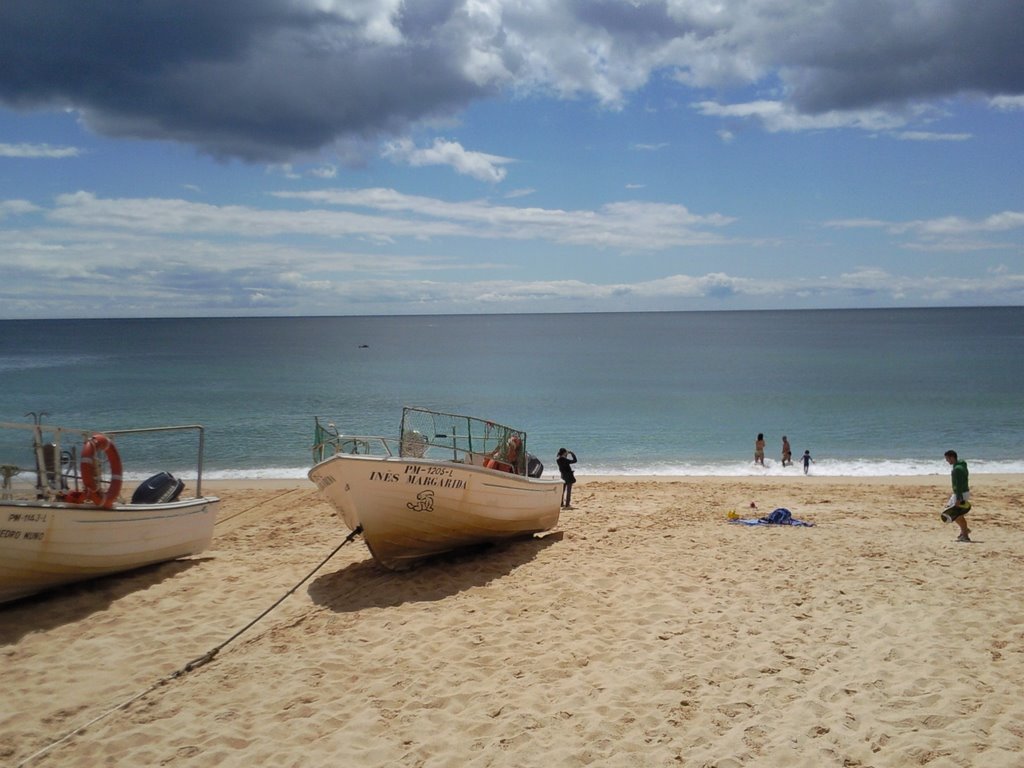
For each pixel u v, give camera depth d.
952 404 45.31
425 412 12.73
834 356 87.50
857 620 8.98
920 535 14.23
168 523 11.71
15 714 7.27
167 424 39.31
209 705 7.38
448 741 6.49
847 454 31.11
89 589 10.84
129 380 62.91
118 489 10.76
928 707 6.68
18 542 9.59
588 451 32.38
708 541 13.41
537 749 6.28
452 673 7.88
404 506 11.41
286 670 8.13
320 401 49.09
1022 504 18.78
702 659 7.96
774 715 6.70
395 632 9.15
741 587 10.41
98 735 6.82
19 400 49.16
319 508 18.88
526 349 110.69
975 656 7.77
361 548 13.77
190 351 107.62
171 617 9.85
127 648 8.84
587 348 112.12
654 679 7.52
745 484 23.14
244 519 17.50
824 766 5.84
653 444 33.84
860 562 11.69
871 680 7.28
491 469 12.14
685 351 101.12
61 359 89.94
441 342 134.38
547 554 12.70
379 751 6.36
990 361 77.25
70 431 10.68
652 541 13.48
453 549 12.77
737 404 46.59
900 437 34.84
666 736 6.42
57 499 10.37
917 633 8.47
